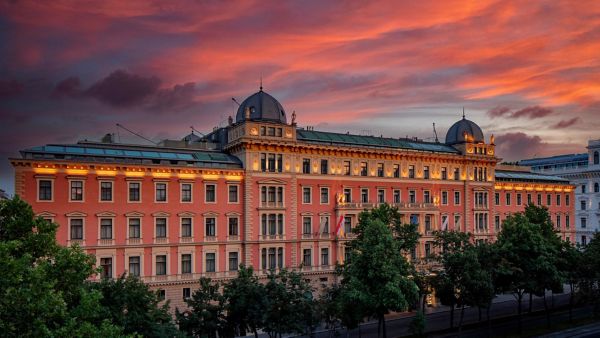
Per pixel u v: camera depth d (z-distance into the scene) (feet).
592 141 395.96
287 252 229.25
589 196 395.75
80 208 189.78
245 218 219.82
